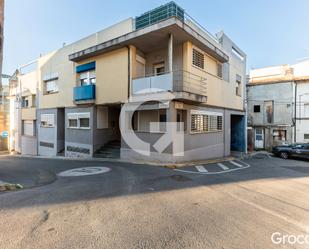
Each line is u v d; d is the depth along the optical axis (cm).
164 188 598
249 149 2153
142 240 312
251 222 382
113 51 1243
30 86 1997
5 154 2155
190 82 1110
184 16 1116
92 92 1323
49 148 1730
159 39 1100
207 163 1149
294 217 408
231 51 1700
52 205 452
